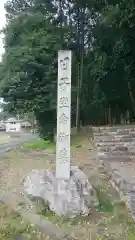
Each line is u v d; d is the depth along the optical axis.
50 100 18.66
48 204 7.68
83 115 21.77
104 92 20.03
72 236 6.22
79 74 19.72
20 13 18.08
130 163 9.70
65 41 18.83
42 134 22.03
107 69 18.41
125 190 7.45
